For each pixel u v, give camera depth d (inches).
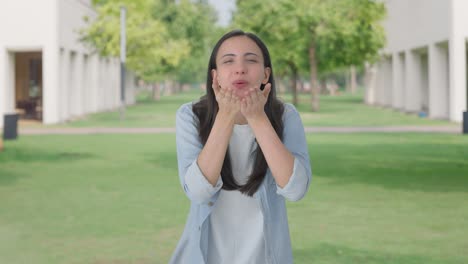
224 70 93.7
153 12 2482.8
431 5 1218.0
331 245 251.3
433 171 480.1
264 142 91.0
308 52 1462.8
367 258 231.0
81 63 1326.3
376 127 975.0
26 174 476.7
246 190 96.3
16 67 1296.8
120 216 313.1
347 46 1357.0
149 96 3201.3
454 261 226.7
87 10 1418.6
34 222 298.8
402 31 1478.8
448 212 319.3
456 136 800.3
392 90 1711.4
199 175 91.9
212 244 98.7
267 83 98.2
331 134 843.4
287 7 1343.5
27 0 1118.4
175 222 298.0
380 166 511.5
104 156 597.6
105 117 1304.1
